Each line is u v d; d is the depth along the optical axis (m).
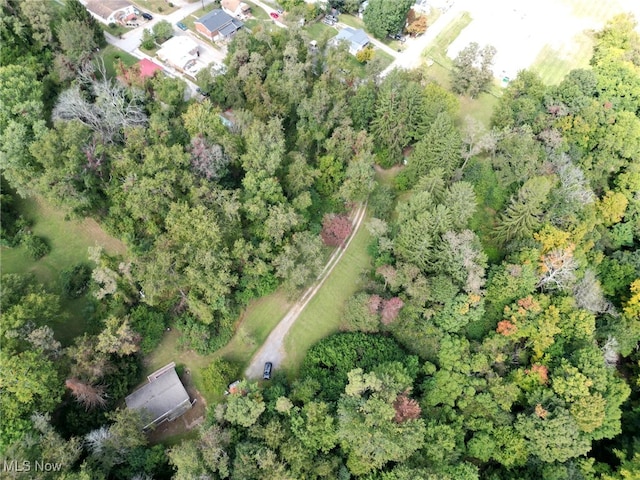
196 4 137.88
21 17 102.00
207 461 62.34
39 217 87.19
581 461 72.56
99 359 67.62
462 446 72.12
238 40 107.19
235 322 81.94
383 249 85.44
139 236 80.81
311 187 93.19
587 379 72.88
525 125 99.38
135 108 92.12
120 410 67.69
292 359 80.88
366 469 67.44
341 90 99.00
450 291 77.94
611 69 121.19
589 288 83.75
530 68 135.75
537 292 85.25
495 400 74.44
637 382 82.94
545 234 86.25
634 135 104.06
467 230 80.50
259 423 68.25
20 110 82.38
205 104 88.88
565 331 80.62
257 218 80.75
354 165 88.81
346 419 67.44
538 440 70.06
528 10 155.62
